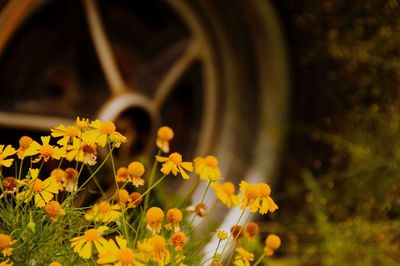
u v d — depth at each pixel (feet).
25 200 6.72
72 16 11.69
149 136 12.45
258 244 12.67
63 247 6.81
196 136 13.67
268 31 13.99
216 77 13.70
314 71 14.60
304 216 14.32
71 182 6.93
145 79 12.84
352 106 14.75
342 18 14.55
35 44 11.57
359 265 13.37
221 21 13.48
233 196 7.49
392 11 14.70
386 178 14.37
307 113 14.66
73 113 11.84
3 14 10.45
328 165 14.66
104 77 11.99
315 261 13.92
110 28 12.62
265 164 14.28
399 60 14.88
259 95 14.29
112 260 5.95
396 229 13.92
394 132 14.53
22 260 6.65
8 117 11.18
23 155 6.79
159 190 10.97
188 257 7.61
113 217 7.02
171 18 13.16
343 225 13.94
